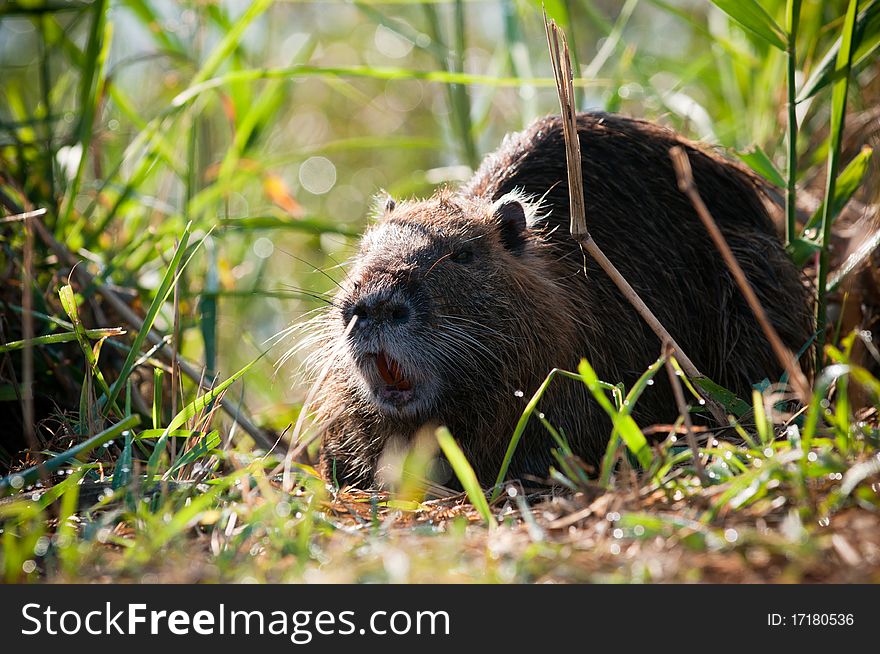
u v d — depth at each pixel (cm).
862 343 785
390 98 1653
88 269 883
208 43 1177
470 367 701
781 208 885
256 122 1007
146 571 481
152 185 1141
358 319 684
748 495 487
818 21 948
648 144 827
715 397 630
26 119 940
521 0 1066
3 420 789
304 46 1166
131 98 1330
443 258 704
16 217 709
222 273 977
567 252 784
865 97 1036
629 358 777
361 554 491
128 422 577
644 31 1582
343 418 762
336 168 1598
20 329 790
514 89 1345
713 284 799
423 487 666
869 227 845
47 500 549
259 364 1099
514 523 542
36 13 891
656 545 466
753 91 1077
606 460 540
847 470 495
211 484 589
